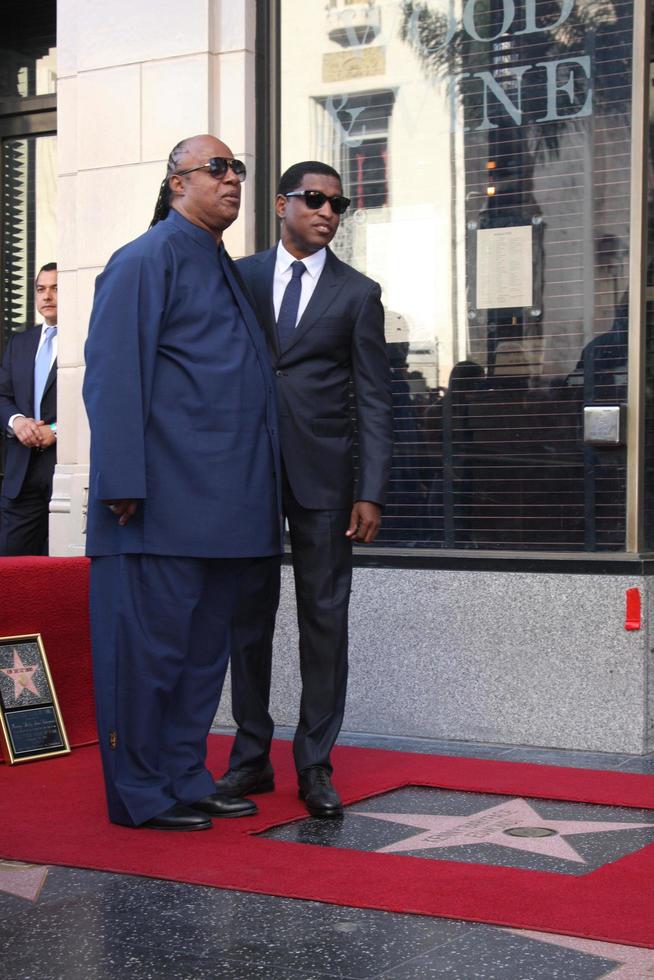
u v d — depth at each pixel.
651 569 5.28
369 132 5.89
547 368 5.52
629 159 5.38
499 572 5.46
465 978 2.65
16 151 7.67
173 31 6.07
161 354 4.00
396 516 5.79
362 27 5.90
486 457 5.63
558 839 3.84
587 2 5.45
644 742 5.23
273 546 4.18
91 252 6.28
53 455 6.82
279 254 4.45
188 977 2.69
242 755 4.38
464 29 5.70
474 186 5.67
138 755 3.98
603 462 5.41
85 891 3.32
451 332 5.71
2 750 5.00
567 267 5.49
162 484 3.96
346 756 5.14
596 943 2.85
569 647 5.34
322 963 2.76
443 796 4.46
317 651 4.31
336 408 4.35
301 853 3.64
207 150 4.12
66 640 5.36
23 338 7.02
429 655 5.59
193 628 4.11
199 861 3.55
